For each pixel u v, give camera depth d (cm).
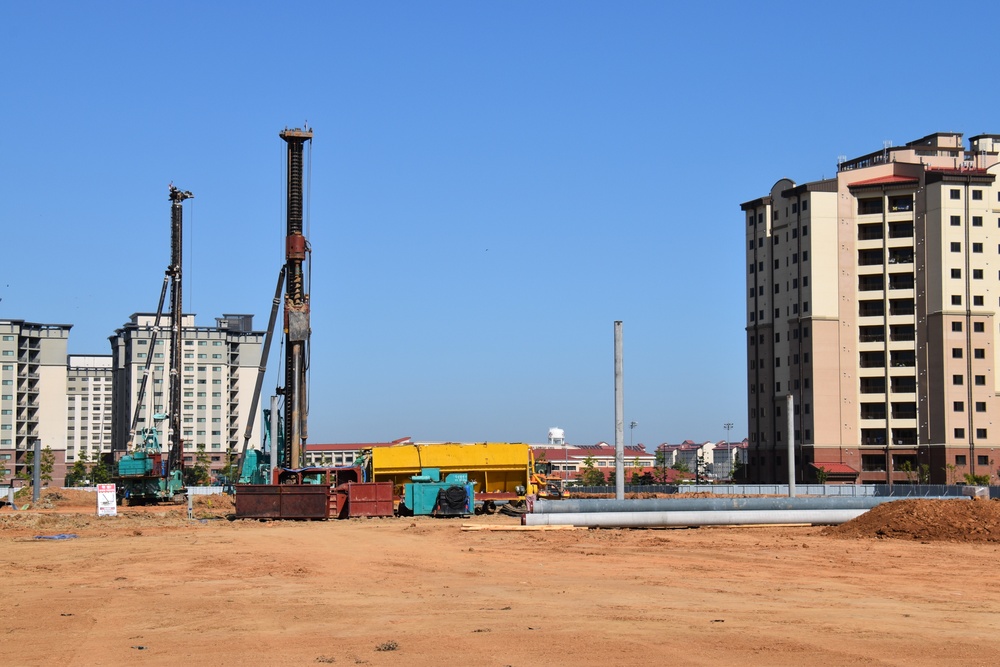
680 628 2089
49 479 17538
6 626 2223
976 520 4459
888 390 13388
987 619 2267
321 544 4325
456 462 6825
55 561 3694
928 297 13300
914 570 3322
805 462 13525
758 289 14712
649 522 5056
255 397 7700
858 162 15050
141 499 8669
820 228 13612
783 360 14112
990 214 13325
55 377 19912
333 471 6675
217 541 4519
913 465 13288
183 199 9750
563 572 3266
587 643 1908
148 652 1902
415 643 1939
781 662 1736
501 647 1880
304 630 2130
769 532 4916
